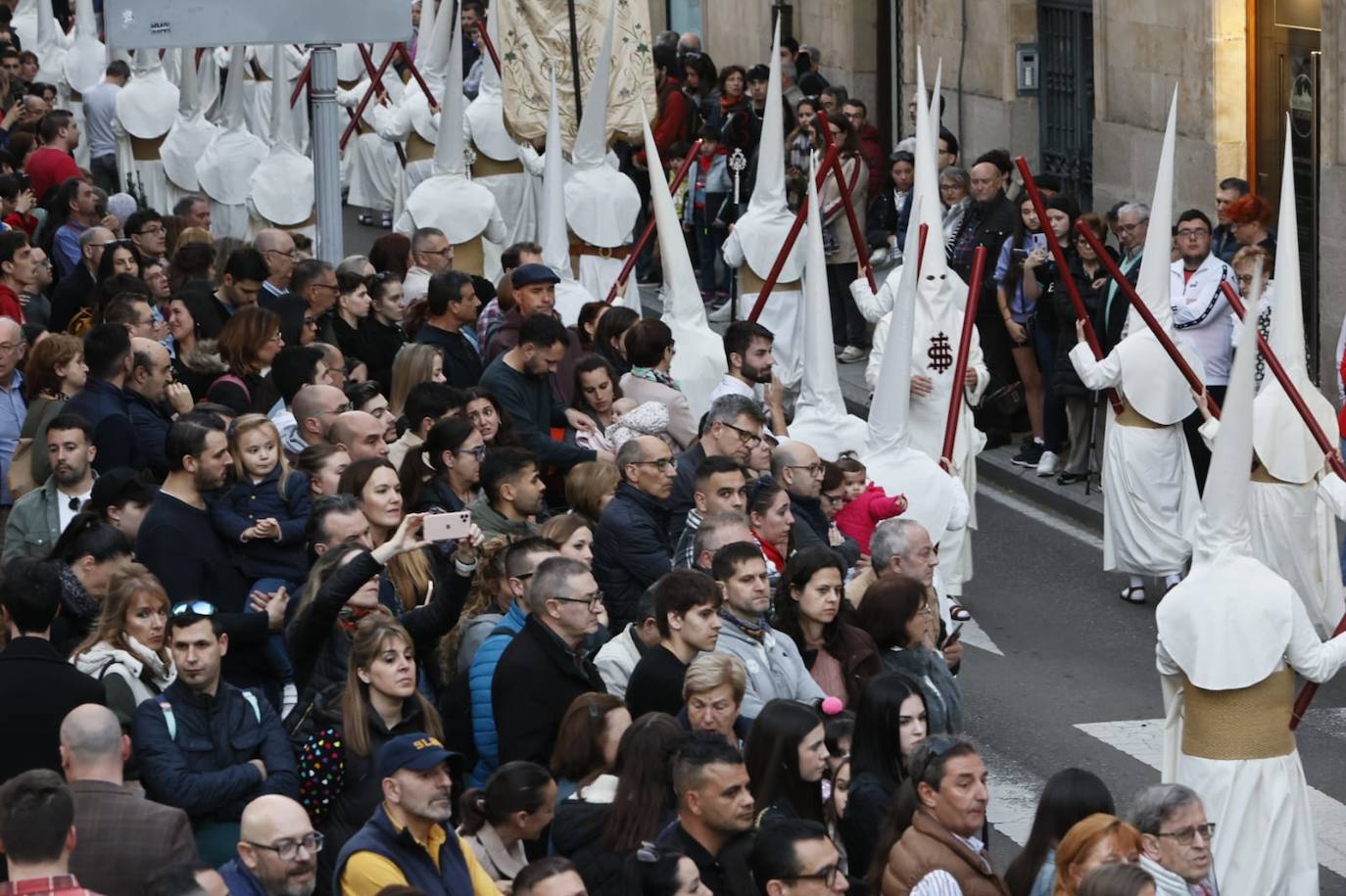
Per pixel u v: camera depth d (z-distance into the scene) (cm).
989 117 5234
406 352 2966
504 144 4825
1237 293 3506
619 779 1798
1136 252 3700
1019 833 2520
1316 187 4216
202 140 5256
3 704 1881
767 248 4041
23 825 1556
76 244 4059
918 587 2202
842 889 1653
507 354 2930
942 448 3094
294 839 1697
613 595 2447
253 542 2283
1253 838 2302
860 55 5806
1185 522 3309
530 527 2425
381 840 1722
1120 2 4659
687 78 5588
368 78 6112
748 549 2122
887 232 4750
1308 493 3114
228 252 3825
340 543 2139
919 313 3331
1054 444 3962
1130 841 1711
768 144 4050
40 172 4747
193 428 2270
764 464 2681
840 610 2248
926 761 1755
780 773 1852
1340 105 4044
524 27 4497
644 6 4525
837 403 3250
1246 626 2280
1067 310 3812
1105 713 2897
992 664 3102
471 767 2100
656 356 3075
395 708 1930
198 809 1847
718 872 1730
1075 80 5006
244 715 1912
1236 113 4400
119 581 1986
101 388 2708
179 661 1883
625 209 4138
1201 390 3191
